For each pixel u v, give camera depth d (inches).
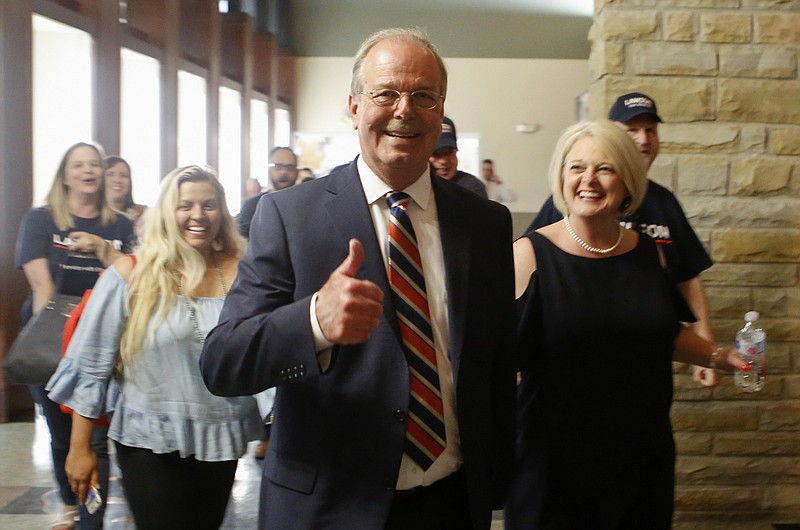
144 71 392.8
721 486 147.6
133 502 98.8
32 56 262.2
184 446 96.7
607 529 91.8
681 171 147.7
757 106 147.1
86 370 99.8
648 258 96.8
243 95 580.4
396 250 69.0
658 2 146.3
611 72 145.9
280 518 68.5
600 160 93.0
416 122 67.4
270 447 71.3
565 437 92.1
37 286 156.4
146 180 394.0
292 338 60.8
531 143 715.4
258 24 641.6
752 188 147.6
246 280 68.1
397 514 68.5
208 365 65.1
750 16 146.6
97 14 326.0
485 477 70.7
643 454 92.5
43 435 217.6
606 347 92.0
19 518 153.5
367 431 66.7
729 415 147.4
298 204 70.0
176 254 100.9
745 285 148.3
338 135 708.7
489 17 677.3
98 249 139.9
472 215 73.8
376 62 68.0
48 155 300.2
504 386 75.9
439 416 69.1
